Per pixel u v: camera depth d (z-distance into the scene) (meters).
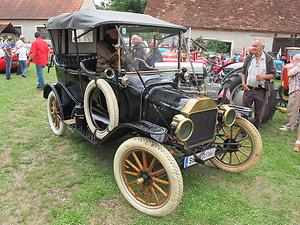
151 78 3.88
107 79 3.85
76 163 4.30
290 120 6.11
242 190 3.80
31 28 28.50
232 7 19.52
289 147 5.24
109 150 4.71
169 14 20.33
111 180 3.87
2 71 12.46
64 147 4.82
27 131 5.53
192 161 3.38
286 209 3.46
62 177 3.93
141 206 3.28
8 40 15.63
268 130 6.16
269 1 19.30
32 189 3.64
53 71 13.48
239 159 4.30
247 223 3.18
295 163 4.62
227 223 3.17
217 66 8.92
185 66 4.44
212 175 4.12
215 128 3.66
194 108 3.28
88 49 4.93
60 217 3.16
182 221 3.17
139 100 3.67
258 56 5.09
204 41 16.91
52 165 4.24
